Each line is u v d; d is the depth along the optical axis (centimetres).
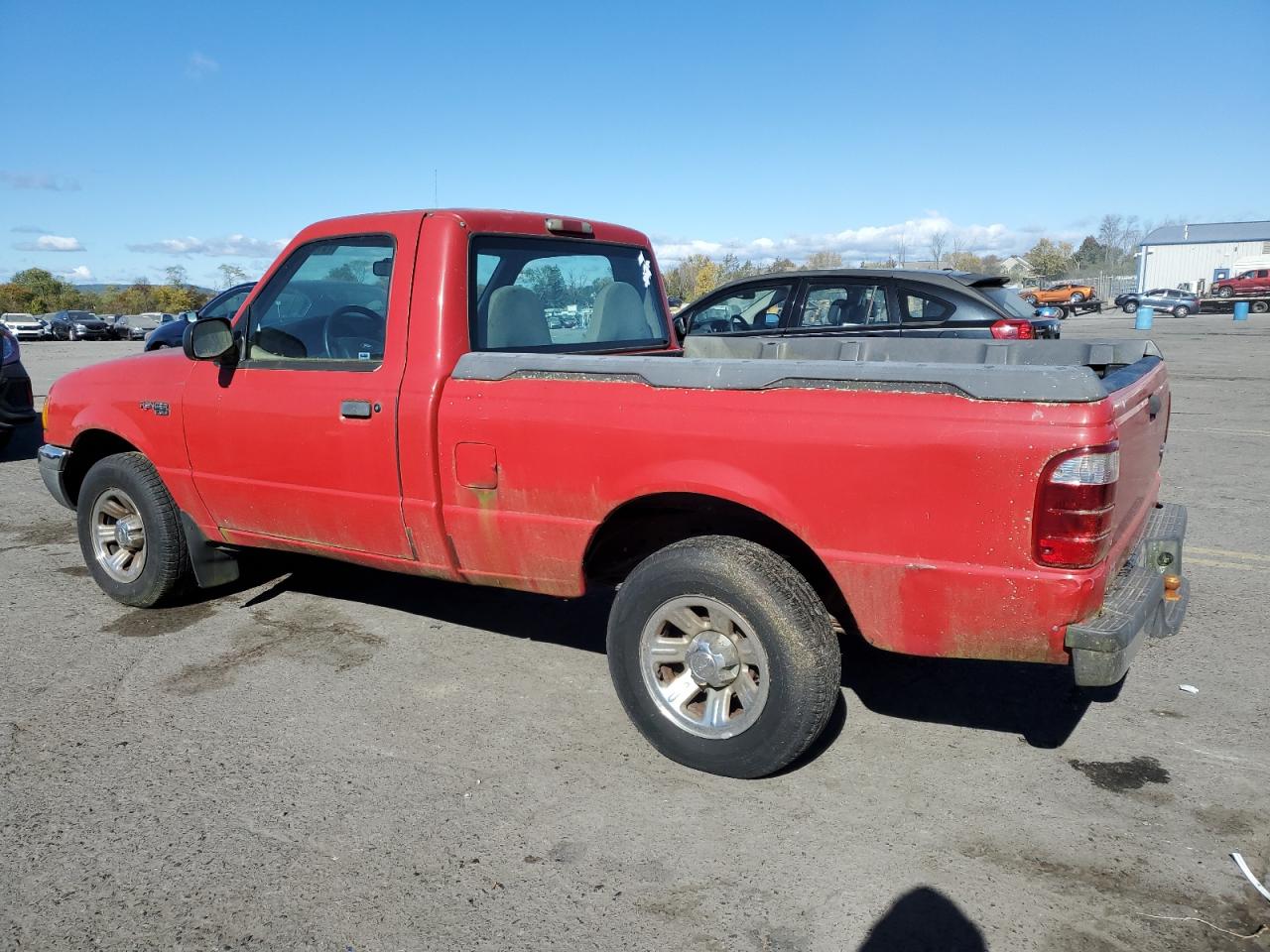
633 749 360
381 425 388
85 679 423
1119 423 292
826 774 341
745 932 259
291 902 272
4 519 723
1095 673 278
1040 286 7038
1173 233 7181
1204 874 281
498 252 410
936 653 301
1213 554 595
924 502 289
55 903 271
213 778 338
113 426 490
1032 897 272
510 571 375
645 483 330
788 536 349
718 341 532
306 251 427
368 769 346
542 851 296
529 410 354
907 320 831
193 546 489
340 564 595
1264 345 2517
